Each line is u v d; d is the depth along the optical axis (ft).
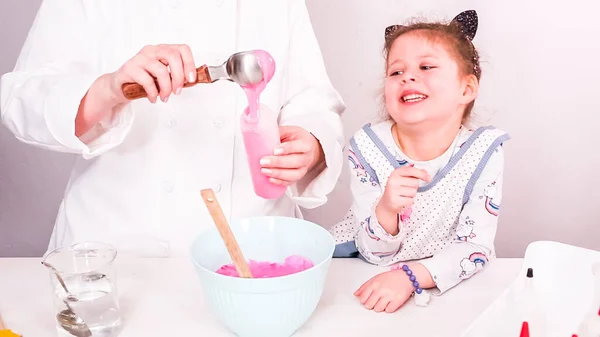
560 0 5.90
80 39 3.76
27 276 3.64
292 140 3.51
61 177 6.63
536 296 2.99
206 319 3.17
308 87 4.23
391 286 3.35
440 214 4.23
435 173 4.32
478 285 3.59
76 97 3.26
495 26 6.05
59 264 3.04
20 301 3.35
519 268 3.81
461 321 3.17
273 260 3.42
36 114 3.37
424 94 4.18
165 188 3.86
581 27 5.96
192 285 3.51
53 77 3.46
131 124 3.55
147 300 3.34
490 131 4.26
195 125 3.84
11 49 6.31
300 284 2.81
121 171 3.87
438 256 3.68
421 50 4.20
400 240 3.95
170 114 3.81
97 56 3.81
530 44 6.06
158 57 3.02
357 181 4.47
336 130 4.01
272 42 4.02
